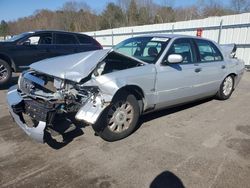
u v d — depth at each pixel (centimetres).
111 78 358
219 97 614
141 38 514
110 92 352
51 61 412
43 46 818
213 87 570
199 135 414
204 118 494
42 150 355
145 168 315
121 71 380
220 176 302
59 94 346
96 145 372
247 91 750
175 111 531
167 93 447
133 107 395
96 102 349
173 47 464
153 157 341
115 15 5281
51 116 332
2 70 750
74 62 384
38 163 322
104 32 2278
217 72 562
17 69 779
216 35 1420
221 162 332
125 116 391
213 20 1421
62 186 279
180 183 288
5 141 380
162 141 389
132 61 419
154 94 423
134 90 399
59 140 383
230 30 1350
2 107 544
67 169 310
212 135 415
